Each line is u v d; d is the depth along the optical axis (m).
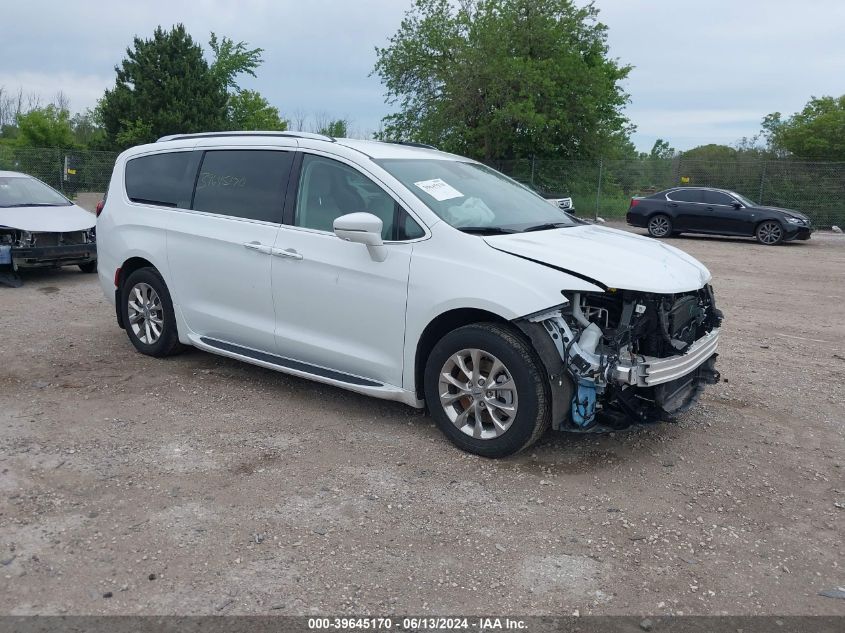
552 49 31.02
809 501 4.04
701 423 5.18
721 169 28.08
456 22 30.39
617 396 4.22
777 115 38.00
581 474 4.26
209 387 5.64
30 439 4.56
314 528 3.57
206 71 41.88
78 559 3.26
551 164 30.33
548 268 4.14
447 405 4.51
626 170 29.52
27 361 6.25
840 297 11.07
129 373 5.96
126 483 3.99
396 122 32.12
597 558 3.39
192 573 3.17
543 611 2.99
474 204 4.93
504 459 4.41
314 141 5.24
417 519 3.68
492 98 30.02
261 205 5.38
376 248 4.57
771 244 20.25
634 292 4.12
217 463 4.27
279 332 5.24
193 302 5.83
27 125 41.41
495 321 4.37
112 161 29.66
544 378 4.14
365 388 4.78
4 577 3.11
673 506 3.92
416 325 4.50
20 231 9.91
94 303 8.94
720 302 10.35
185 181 5.98
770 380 6.31
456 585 3.15
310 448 4.52
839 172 26.39
